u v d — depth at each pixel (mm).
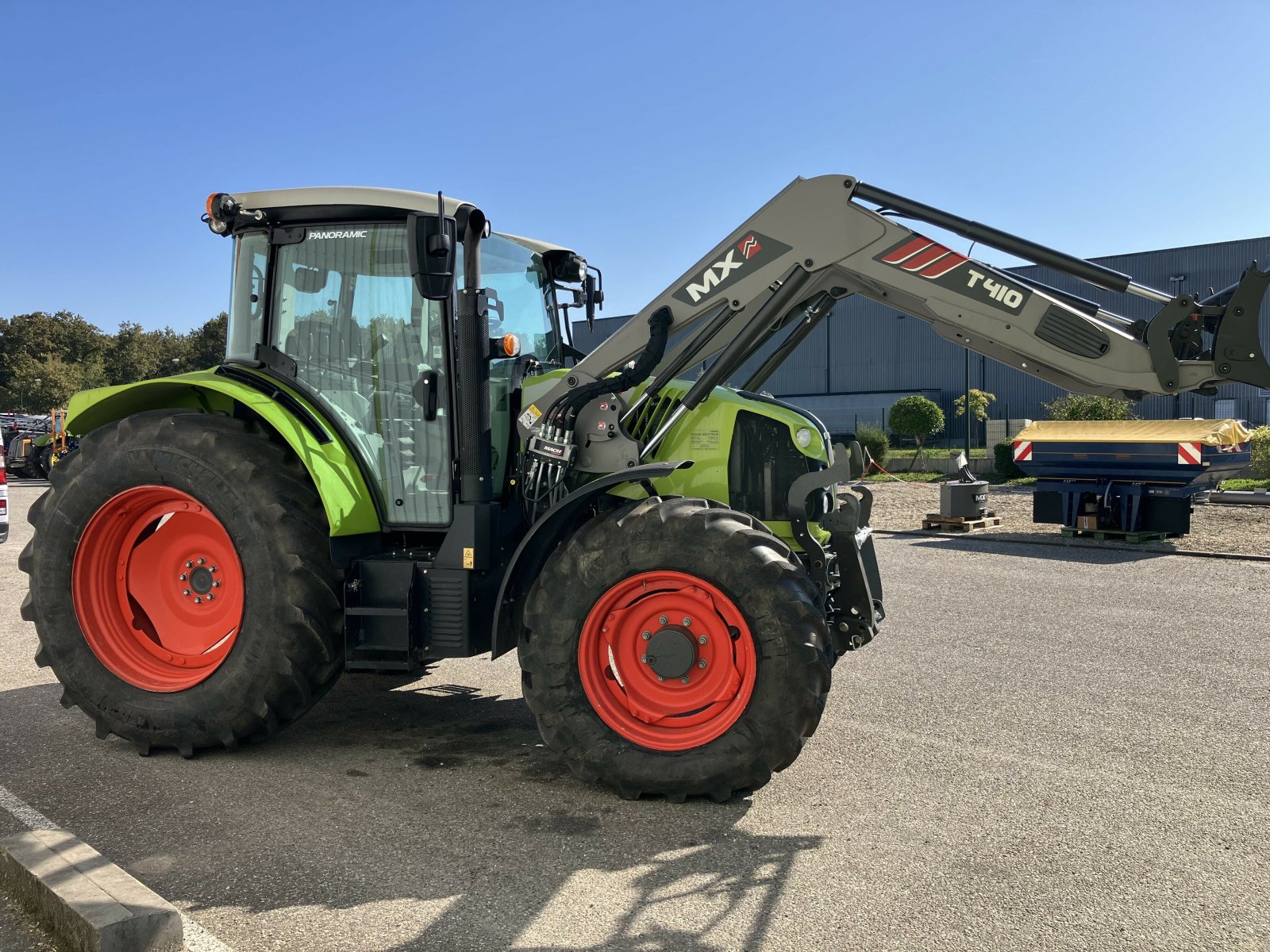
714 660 3666
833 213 3926
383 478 4219
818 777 3848
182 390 4504
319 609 3980
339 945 2557
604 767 3607
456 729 4500
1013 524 13008
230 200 4129
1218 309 3730
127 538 4340
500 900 2816
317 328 4281
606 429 4133
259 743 4285
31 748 4219
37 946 2492
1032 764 3992
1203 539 11227
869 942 2586
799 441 4168
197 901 2793
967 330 4270
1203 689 5094
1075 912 2748
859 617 4066
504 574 4125
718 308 4059
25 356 77125
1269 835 3285
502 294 4617
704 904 2791
